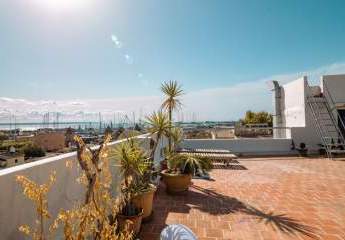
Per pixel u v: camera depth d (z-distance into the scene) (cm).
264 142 1230
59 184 282
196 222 400
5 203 209
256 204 485
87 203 216
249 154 1191
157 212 441
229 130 1450
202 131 1381
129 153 382
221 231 368
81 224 211
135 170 375
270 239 344
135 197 372
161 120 571
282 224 392
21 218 226
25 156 2675
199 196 536
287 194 550
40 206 196
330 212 441
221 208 462
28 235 234
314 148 1219
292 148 1216
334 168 845
